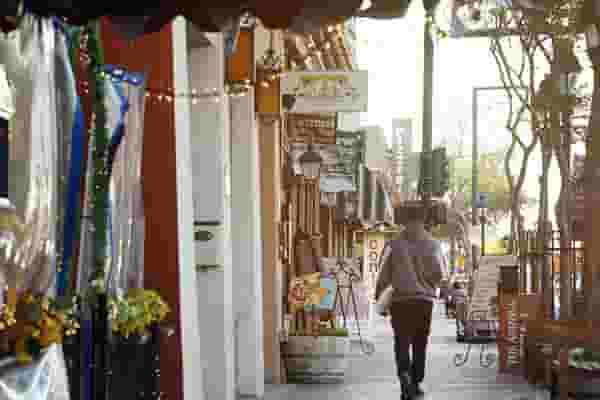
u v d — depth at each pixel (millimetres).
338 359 17766
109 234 8594
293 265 21750
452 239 53281
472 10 7500
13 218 7246
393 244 15312
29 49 7512
